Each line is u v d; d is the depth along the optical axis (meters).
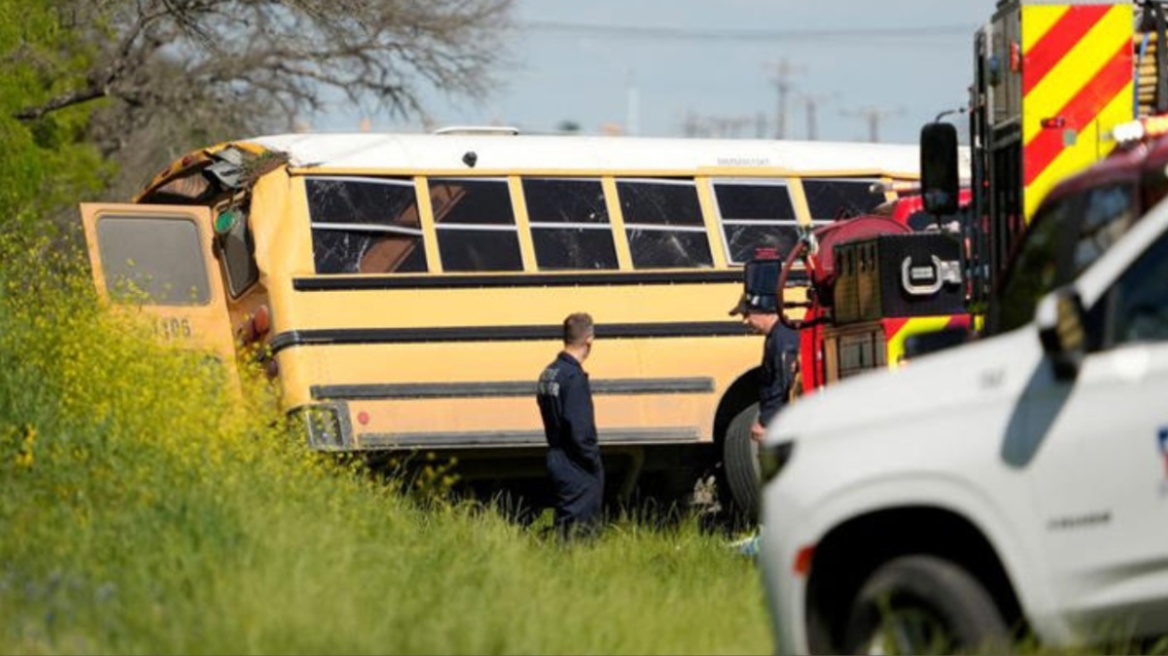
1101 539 30.38
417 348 65.81
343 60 134.50
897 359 52.94
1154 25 45.25
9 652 36.31
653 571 48.69
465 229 67.56
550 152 69.12
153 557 39.59
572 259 68.38
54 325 54.38
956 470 30.75
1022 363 30.97
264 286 65.31
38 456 46.41
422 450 65.56
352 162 66.75
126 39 130.75
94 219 66.88
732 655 37.78
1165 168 32.28
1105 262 30.95
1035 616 30.58
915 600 31.53
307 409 64.38
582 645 37.44
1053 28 44.69
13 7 107.88
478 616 37.59
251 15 119.44
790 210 71.31
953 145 47.47
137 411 49.78
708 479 70.00
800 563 31.81
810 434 32.06
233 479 45.41
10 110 107.25
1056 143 44.69
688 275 68.75
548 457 60.22
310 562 39.69
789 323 58.25
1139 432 30.34
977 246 48.00
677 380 67.94
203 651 35.56
